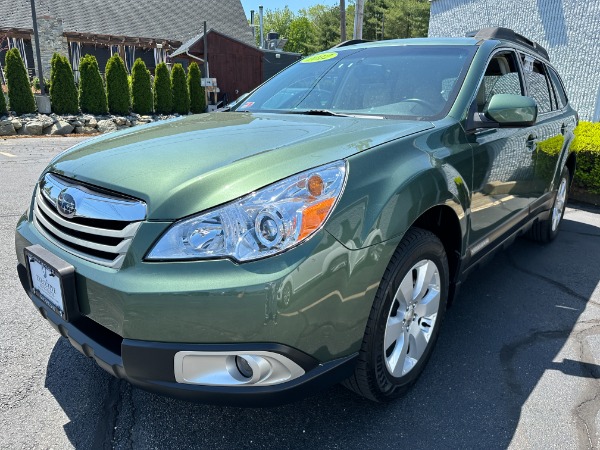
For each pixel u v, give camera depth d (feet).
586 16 35.09
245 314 5.22
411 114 8.77
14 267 12.36
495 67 10.34
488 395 7.80
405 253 6.72
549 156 12.75
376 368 6.71
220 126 8.11
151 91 56.08
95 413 7.20
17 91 47.32
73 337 6.15
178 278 5.33
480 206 8.78
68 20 80.64
